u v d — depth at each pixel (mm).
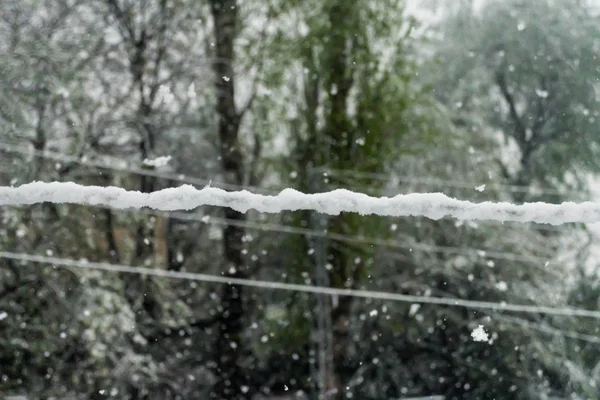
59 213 9000
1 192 2043
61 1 9562
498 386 11305
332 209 2023
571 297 11547
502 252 11438
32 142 9062
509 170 12898
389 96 11828
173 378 10672
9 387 8695
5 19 9148
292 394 12406
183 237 12250
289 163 12078
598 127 12453
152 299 10586
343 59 11938
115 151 10398
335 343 11578
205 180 11625
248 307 12406
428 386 12023
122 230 10375
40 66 8805
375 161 11609
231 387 11477
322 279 10711
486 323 11234
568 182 12445
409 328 11930
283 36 11852
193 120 11977
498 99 13445
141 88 10602
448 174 12023
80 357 9039
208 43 11562
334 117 11852
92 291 8688
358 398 11812
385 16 11883
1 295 8656
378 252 11562
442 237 11953
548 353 10727
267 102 11891
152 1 10727
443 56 13367
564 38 13031
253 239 12172
